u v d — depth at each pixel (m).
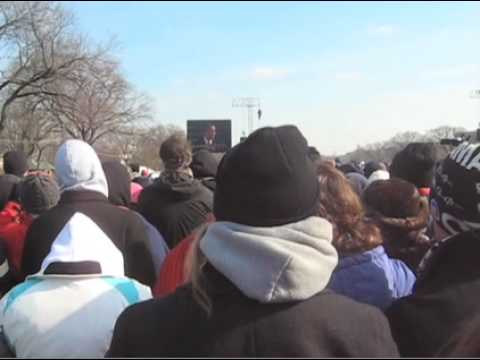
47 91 28.38
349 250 2.31
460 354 1.78
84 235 2.32
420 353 1.79
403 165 3.91
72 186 3.20
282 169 1.52
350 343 1.50
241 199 1.53
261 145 1.54
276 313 1.50
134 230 3.19
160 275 2.72
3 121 18.89
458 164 2.08
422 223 2.84
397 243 2.85
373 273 2.30
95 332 2.13
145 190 4.60
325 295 1.56
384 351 1.53
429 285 1.91
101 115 36.19
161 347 1.54
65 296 2.18
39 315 2.14
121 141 43.72
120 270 2.35
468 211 2.03
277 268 1.45
